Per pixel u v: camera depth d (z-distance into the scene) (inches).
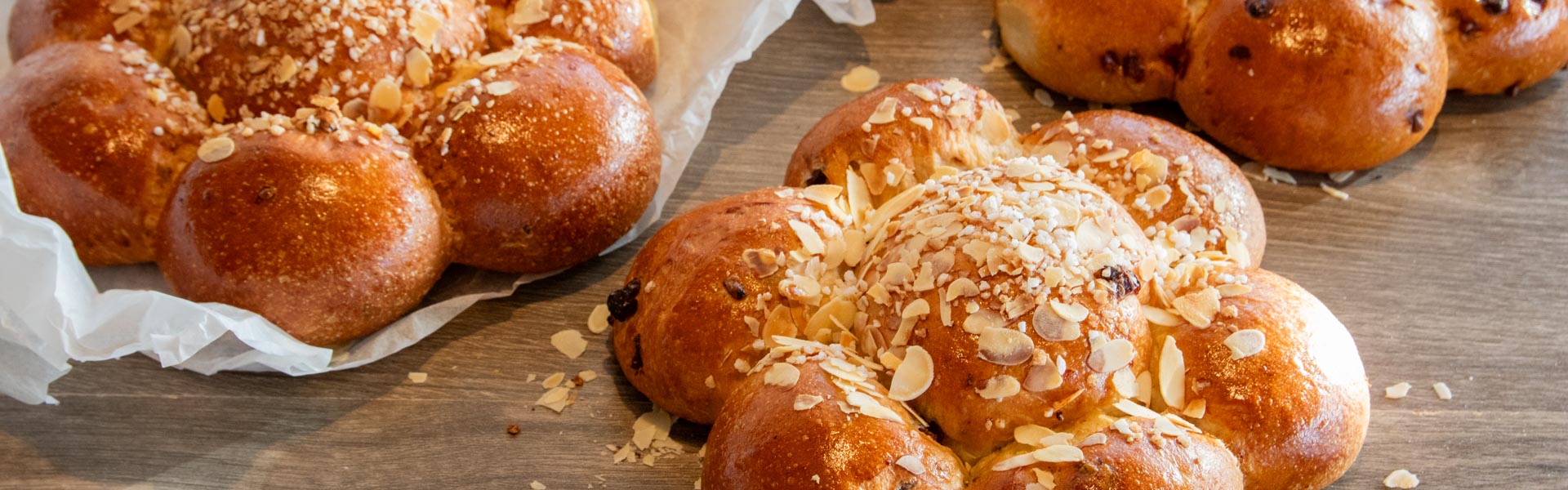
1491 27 29.0
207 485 25.0
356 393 26.0
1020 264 23.6
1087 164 26.5
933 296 23.7
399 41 26.6
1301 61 27.9
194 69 26.6
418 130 26.5
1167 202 26.0
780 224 25.1
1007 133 27.2
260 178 25.2
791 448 22.7
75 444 25.4
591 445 25.6
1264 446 23.4
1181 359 23.8
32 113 25.9
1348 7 28.0
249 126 26.0
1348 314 27.4
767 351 24.3
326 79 26.2
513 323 27.0
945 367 23.3
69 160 25.7
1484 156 29.7
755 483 22.8
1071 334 23.1
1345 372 24.1
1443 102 29.8
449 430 25.7
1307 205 28.9
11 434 25.5
